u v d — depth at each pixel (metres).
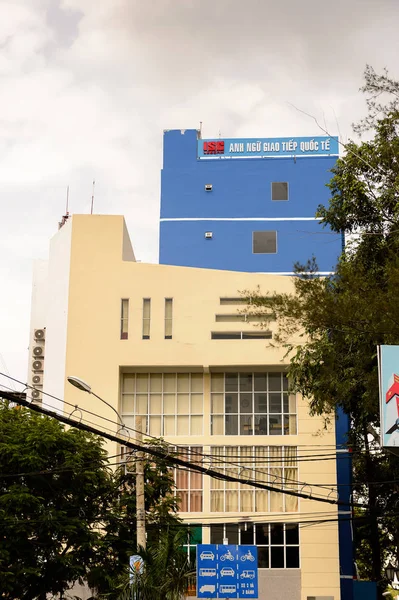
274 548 40.47
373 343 27.70
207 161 55.75
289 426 41.94
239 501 41.31
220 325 42.53
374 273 30.28
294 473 41.34
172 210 55.06
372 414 30.08
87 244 43.88
